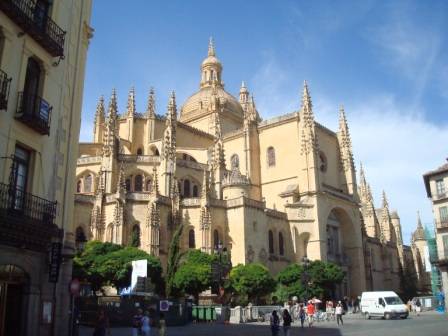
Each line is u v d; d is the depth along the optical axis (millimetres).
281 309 53375
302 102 82125
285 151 83062
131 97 80250
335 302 75875
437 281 88938
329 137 90250
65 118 26734
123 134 79062
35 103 23344
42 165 24047
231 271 56094
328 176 86938
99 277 48469
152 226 58094
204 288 50969
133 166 67875
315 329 40062
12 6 21844
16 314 21953
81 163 68438
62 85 26547
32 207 22703
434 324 41375
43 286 23156
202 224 62125
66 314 25000
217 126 79938
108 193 60688
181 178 70375
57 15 26484
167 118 69188
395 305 53625
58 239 24453
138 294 43812
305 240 75250
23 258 21953
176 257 53094
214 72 115625
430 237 79812
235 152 86625
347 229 86500
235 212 65375
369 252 91312
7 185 20734
